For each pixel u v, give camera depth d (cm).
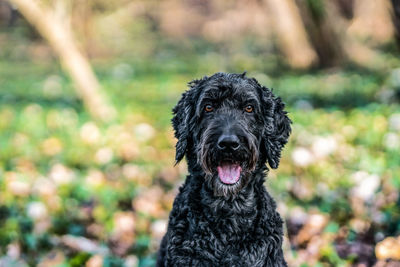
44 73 1927
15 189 698
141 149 912
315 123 994
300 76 1534
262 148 465
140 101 1343
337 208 648
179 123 477
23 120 1143
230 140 416
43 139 1011
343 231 592
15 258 559
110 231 611
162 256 479
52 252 576
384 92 1107
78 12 1983
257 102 451
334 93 1251
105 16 2284
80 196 713
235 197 433
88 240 593
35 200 684
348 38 1662
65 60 1090
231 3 2450
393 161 751
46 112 1206
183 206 445
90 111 1109
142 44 2736
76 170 826
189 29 3048
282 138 475
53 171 755
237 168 432
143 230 624
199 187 445
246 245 432
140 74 1823
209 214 434
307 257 551
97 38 2261
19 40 2528
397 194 637
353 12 2134
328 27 1620
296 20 1673
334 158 802
